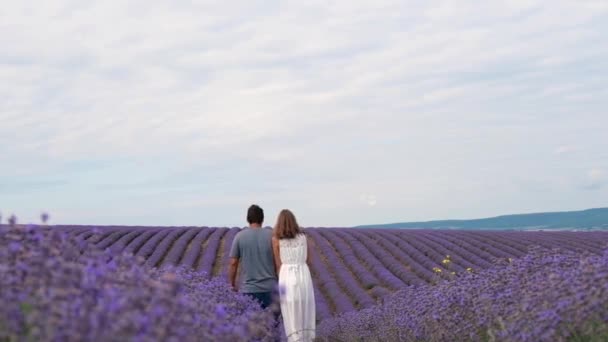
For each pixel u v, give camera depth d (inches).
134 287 172.4
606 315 230.2
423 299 414.3
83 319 135.3
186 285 351.6
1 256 173.3
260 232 396.5
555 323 231.5
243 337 205.2
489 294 314.7
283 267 394.9
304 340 391.2
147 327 136.6
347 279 797.2
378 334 470.0
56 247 186.9
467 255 912.3
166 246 976.9
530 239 1102.4
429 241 1101.1
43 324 139.5
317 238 1212.5
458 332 312.5
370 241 1133.7
